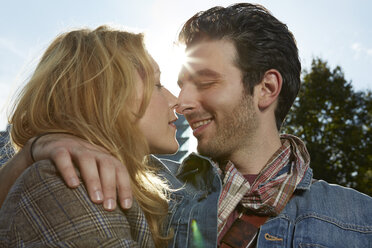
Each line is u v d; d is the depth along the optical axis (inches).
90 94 43.4
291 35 72.9
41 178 33.1
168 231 56.6
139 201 47.8
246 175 63.9
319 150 743.7
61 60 44.8
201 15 71.7
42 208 32.3
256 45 66.1
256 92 66.4
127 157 46.9
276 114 70.2
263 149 65.4
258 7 71.2
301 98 807.7
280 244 54.3
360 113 781.3
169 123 56.2
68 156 34.0
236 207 58.7
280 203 57.0
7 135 52.8
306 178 61.3
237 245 53.7
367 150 749.9
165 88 56.9
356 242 55.0
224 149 65.1
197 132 66.9
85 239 31.4
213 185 59.6
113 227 33.5
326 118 781.3
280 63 68.0
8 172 39.3
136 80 48.8
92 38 47.0
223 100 64.1
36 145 37.7
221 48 66.2
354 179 737.6
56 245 30.5
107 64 44.7
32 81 44.6
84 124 40.9
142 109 48.4
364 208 58.5
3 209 34.5
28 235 32.1
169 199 61.5
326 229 55.4
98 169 35.4
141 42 50.1
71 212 32.1
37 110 42.4
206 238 53.7
